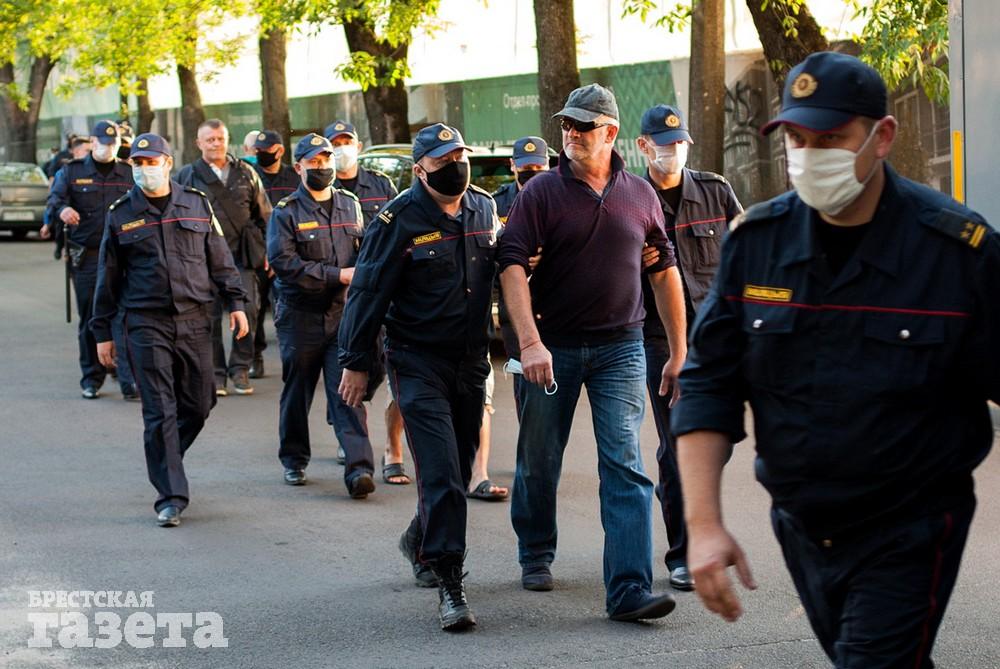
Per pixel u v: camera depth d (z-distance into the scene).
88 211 11.16
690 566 3.00
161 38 23.09
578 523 6.96
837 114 2.83
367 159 13.46
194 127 25.81
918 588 2.94
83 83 29.05
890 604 2.94
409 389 5.43
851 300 2.94
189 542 6.66
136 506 7.43
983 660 4.82
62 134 38.28
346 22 17.72
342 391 5.59
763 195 16.69
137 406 10.73
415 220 5.41
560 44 14.19
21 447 9.12
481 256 5.48
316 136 7.87
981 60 8.68
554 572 6.06
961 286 2.88
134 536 6.78
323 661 4.91
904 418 2.92
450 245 5.44
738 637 5.10
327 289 7.76
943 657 4.86
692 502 3.03
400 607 5.57
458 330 5.45
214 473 8.32
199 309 7.16
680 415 3.11
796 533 3.10
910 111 14.04
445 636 5.18
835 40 15.88
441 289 5.43
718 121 12.70
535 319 5.41
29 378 12.12
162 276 7.01
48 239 28.75
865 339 2.93
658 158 5.67
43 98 38.97
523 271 5.22
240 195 11.34
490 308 5.54
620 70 19.34
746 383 3.12
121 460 8.70
